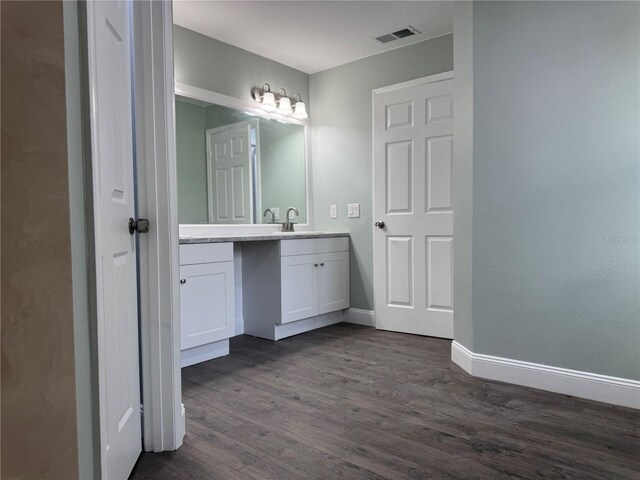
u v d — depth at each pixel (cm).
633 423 191
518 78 234
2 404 84
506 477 150
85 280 108
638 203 205
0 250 84
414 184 355
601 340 215
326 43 351
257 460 163
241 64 358
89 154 109
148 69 165
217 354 295
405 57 357
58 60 90
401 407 210
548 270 229
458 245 271
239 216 360
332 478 151
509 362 242
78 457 93
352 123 392
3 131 84
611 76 209
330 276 377
